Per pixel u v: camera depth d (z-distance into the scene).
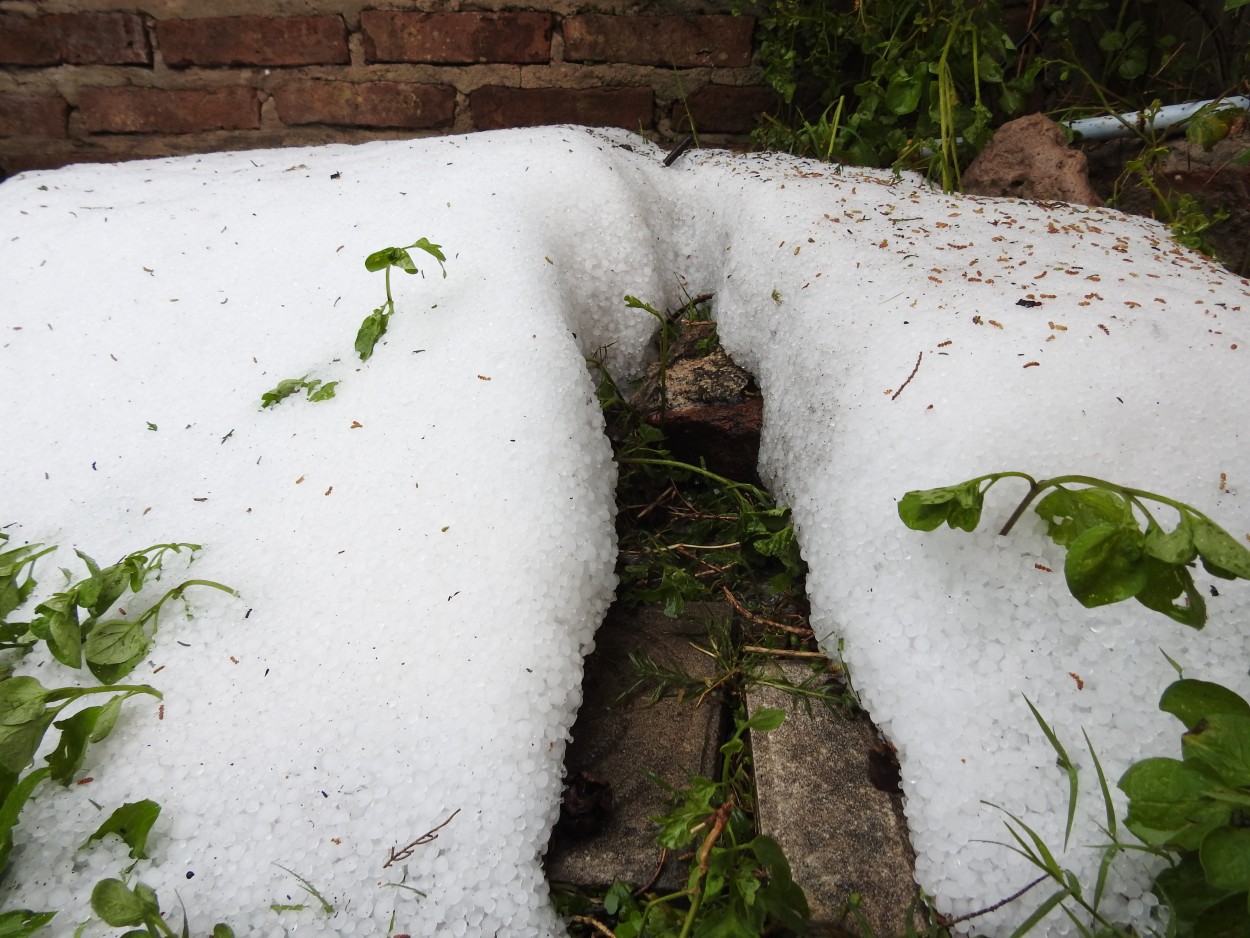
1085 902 0.40
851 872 0.48
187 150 1.11
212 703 0.50
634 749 0.56
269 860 0.45
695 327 0.85
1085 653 0.47
